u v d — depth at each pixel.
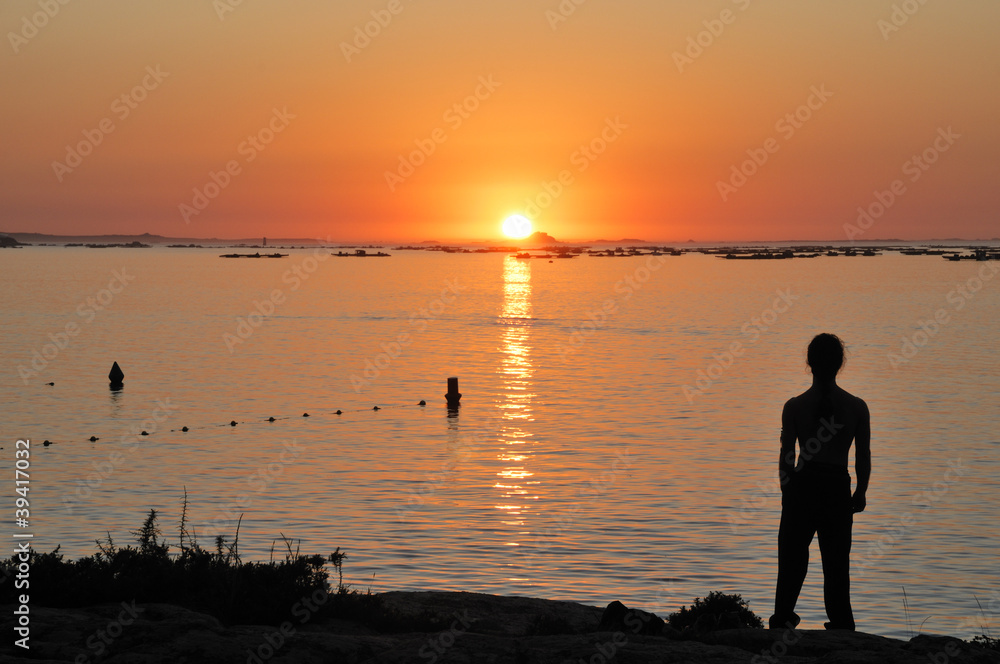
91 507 19.59
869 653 6.62
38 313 80.31
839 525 8.11
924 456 24.92
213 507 19.73
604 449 26.55
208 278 148.12
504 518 18.83
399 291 118.00
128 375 44.03
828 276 148.25
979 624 13.00
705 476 22.89
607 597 14.09
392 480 22.62
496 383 41.09
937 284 123.25
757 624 9.24
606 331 65.56
